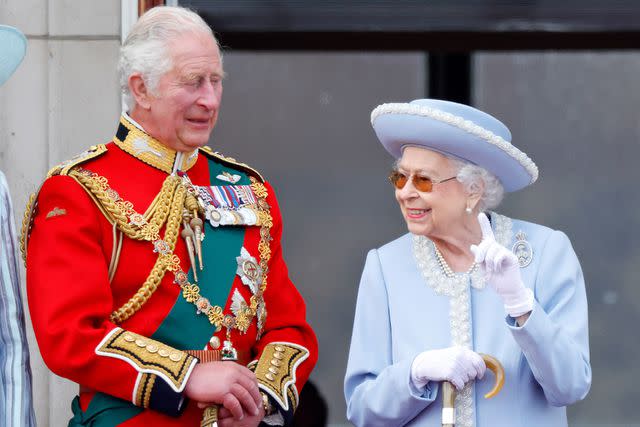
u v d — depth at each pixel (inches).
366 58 1075.3
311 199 1072.2
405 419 622.8
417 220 625.9
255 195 662.5
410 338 629.6
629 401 1063.6
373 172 1071.6
